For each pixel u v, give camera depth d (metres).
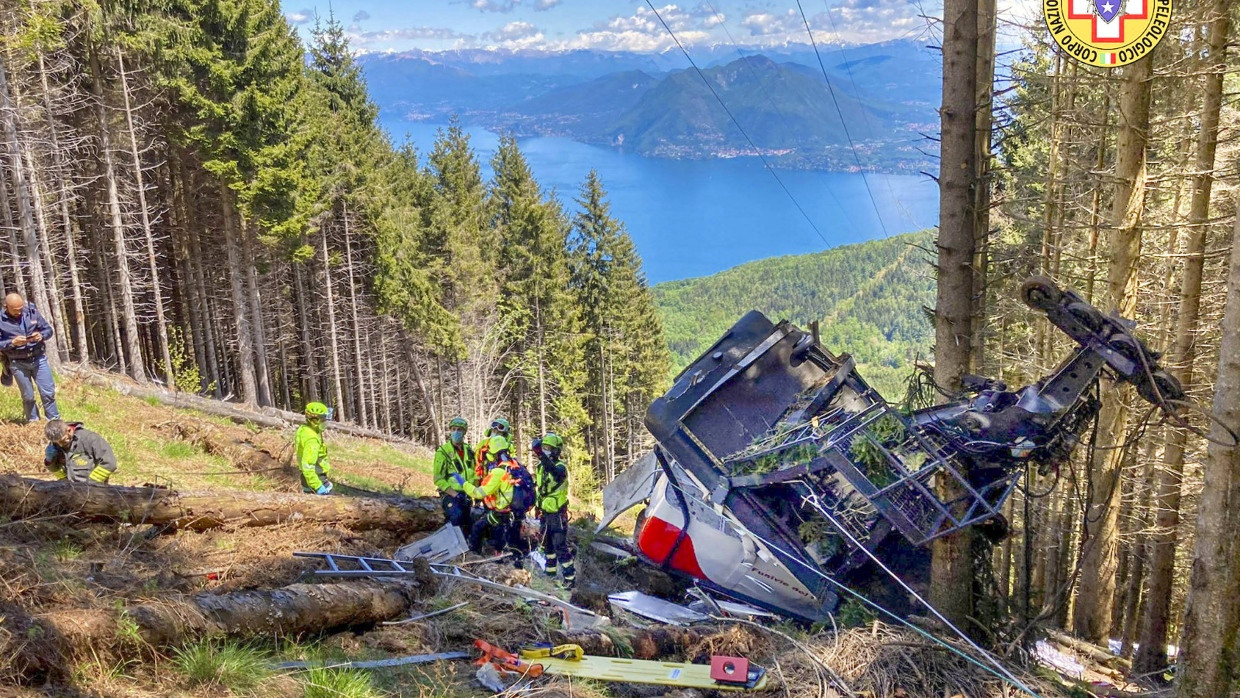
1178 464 11.48
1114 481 11.42
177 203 33.22
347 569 7.57
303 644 5.80
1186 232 12.78
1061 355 15.96
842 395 8.41
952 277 7.39
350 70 46.94
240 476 12.05
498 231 52.41
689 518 8.73
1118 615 18.45
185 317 35.19
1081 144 14.30
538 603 7.41
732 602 8.57
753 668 6.59
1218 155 11.53
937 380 7.62
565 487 8.64
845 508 8.00
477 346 44.28
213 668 4.67
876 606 7.51
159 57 25.19
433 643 6.34
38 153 23.06
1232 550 5.35
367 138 44.41
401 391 51.78
